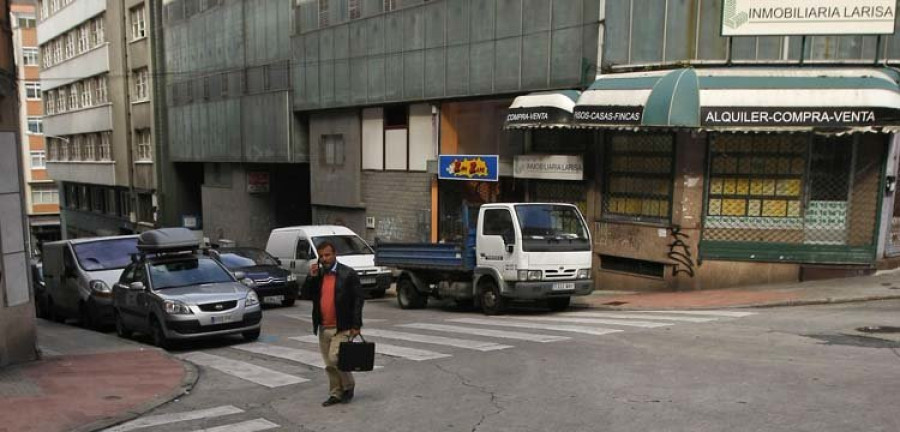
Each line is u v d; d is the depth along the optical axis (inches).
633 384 304.8
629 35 647.1
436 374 348.8
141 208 1694.1
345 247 784.3
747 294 576.4
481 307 589.0
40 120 2549.2
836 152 603.2
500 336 453.7
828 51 610.5
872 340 382.9
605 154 685.9
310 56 1061.8
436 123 860.0
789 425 239.0
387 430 260.4
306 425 272.1
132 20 1649.9
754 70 603.8
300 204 1333.7
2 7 396.8
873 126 544.7
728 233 624.4
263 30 1172.5
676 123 568.4
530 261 538.9
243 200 1320.1
